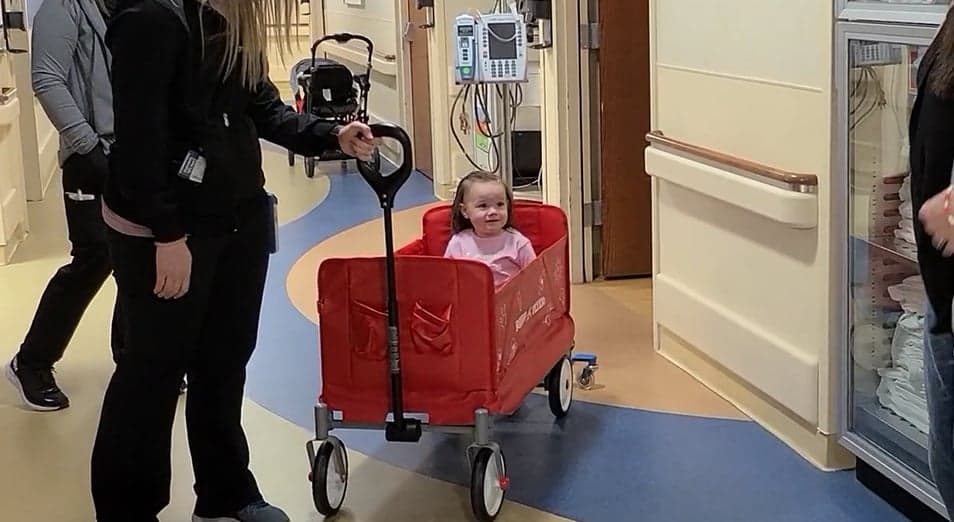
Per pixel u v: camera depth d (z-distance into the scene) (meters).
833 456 2.93
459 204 3.38
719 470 2.95
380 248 5.51
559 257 3.29
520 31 4.45
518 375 2.92
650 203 4.91
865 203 2.71
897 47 2.55
